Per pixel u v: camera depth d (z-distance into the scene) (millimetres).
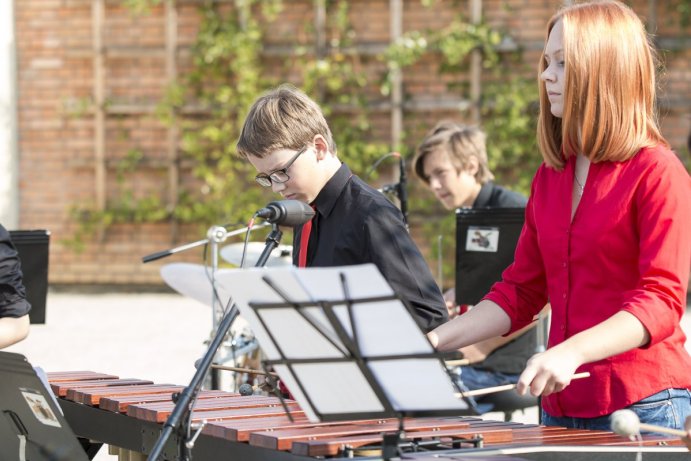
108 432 4375
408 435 3461
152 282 15562
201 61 15078
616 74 3555
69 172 15609
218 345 3691
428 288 4371
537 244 4012
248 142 4414
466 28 14336
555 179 3865
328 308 2900
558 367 3217
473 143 6961
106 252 15617
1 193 15516
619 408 3668
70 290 15312
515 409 6590
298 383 3131
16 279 4727
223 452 3705
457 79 14625
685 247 3502
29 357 10539
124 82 15422
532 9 14391
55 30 15500
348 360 2990
